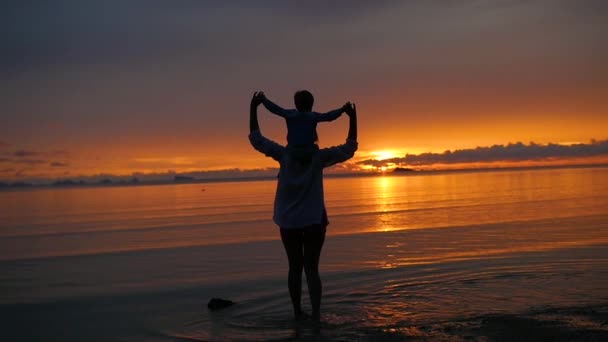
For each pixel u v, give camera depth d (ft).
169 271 27.48
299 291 16.98
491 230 40.45
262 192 161.07
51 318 18.65
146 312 19.03
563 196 84.02
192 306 19.66
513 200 77.51
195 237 42.57
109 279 25.82
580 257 26.68
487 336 14.07
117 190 248.73
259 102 17.19
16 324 17.94
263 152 17.08
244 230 46.78
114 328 17.10
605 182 141.49
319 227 16.63
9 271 28.68
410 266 25.88
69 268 29.40
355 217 55.47
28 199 147.13
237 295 21.21
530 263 25.38
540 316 15.74
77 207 97.14
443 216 54.39
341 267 26.30
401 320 16.14
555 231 38.47
